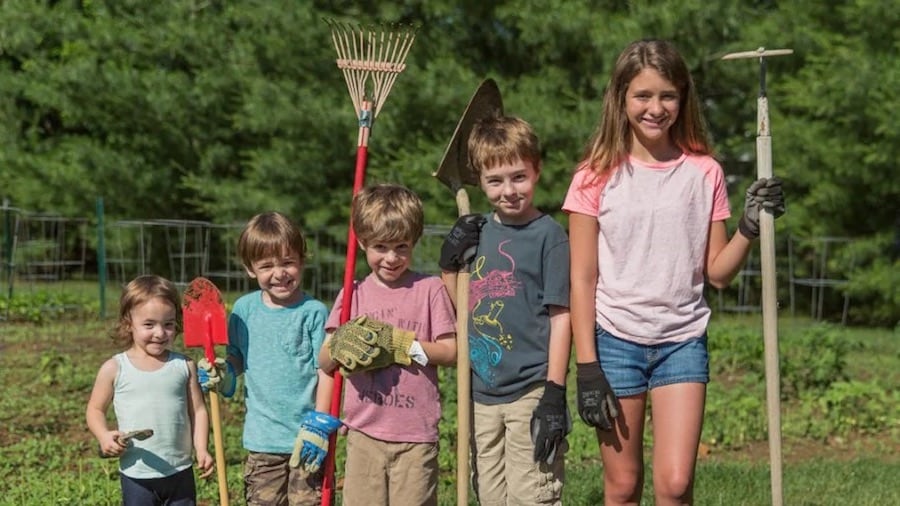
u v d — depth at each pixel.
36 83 17.66
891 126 15.28
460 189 5.17
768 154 4.66
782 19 16.75
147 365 5.15
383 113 16.36
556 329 4.76
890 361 12.98
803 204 17.17
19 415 8.64
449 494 6.80
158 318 5.11
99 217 13.99
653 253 4.62
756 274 17.78
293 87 16.52
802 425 9.24
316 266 16.77
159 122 17.72
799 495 7.04
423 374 4.88
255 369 5.25
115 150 18.27
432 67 16.45
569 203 4.77
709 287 18.19
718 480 7.34
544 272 4.78
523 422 4.77
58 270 20.25
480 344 4.85
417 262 15.96
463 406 4.80
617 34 16.23
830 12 16.84
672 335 4.63
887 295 16.50
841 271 17.27
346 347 4.74
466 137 5.14
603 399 4.60
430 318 4.91
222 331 5.12
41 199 17.70
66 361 10.73
